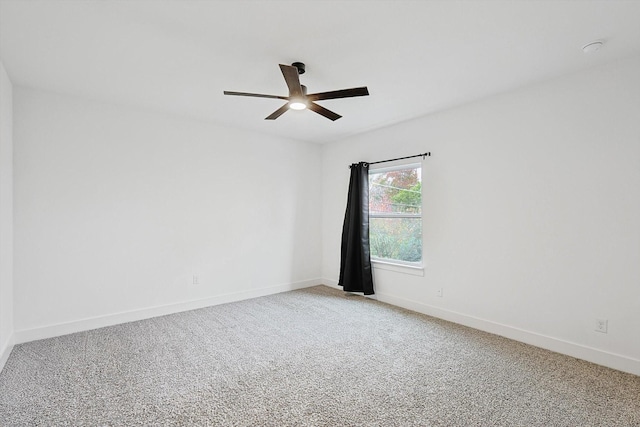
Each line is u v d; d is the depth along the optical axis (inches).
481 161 132.4
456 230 141.3
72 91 124.1
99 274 134.3
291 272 200.7
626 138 97.2
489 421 74.3
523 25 80.7
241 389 87.4
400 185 170.1
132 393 85.1
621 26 80.6
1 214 99.3
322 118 157.9
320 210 216.5
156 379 92.2
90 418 74.9
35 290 120.4
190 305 159.0
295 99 100.3
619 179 98.5
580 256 106.3
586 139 104.7
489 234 129.8
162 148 151.0
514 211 122.3
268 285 189.6
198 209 162.1
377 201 182.7
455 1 71.6
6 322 106.2
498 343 118.5
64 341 118.9
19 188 117.4
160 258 150.2
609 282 100.5
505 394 85.2
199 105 140.5
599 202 102.3
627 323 97.3
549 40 87.4
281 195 195.6
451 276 143.2
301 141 205.5
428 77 111.3
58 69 105.7
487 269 130.4
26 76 110.5
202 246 163.3
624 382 91.0
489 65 102.5
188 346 115.0
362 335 125.9
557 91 111.1
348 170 197.0
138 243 144.1
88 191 132.0
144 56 97.3
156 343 117.3
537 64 101.6
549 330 113.2
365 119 159.0
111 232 137.3
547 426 72.7
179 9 74.9
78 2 72.0
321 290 199.2
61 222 125.9
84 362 102.3
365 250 179.0
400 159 165.3
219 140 169.3
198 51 94.3
